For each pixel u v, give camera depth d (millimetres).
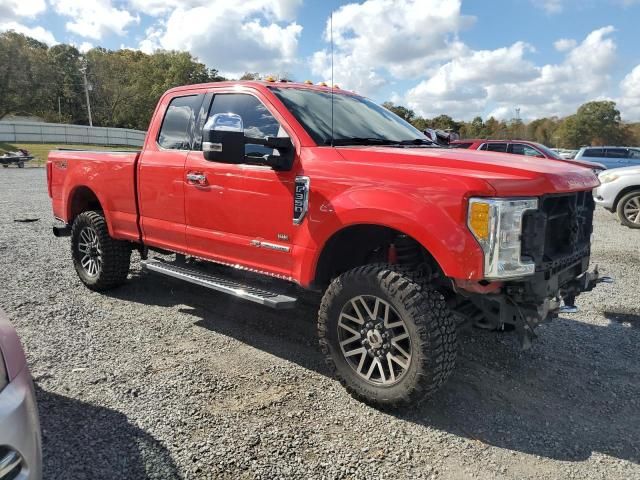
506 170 3180
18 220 10195
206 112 4578
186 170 4543
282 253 3883
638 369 4105
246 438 3031
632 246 8734
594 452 3023
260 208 3984
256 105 4234
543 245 3131
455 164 3266
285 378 3814
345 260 3879
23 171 25766
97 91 84438
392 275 3260
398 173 3273
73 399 3395
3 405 2068
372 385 3396
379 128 4488
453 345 3207
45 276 6281
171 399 3438
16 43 72875
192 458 2824
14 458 2045
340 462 2854
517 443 3092
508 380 3873
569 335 4762
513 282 3199
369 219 3320
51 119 85000
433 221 3068
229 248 4293
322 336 3617
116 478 2646
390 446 3020
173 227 4746
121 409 3291
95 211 5824
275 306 3703
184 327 4762
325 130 4031
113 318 4941
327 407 3422
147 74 90000
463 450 3008
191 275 4551
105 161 5383
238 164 4008
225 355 4184
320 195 3590
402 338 3254
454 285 3164
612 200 10828
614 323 5062
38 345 4234
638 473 2838
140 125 88250
